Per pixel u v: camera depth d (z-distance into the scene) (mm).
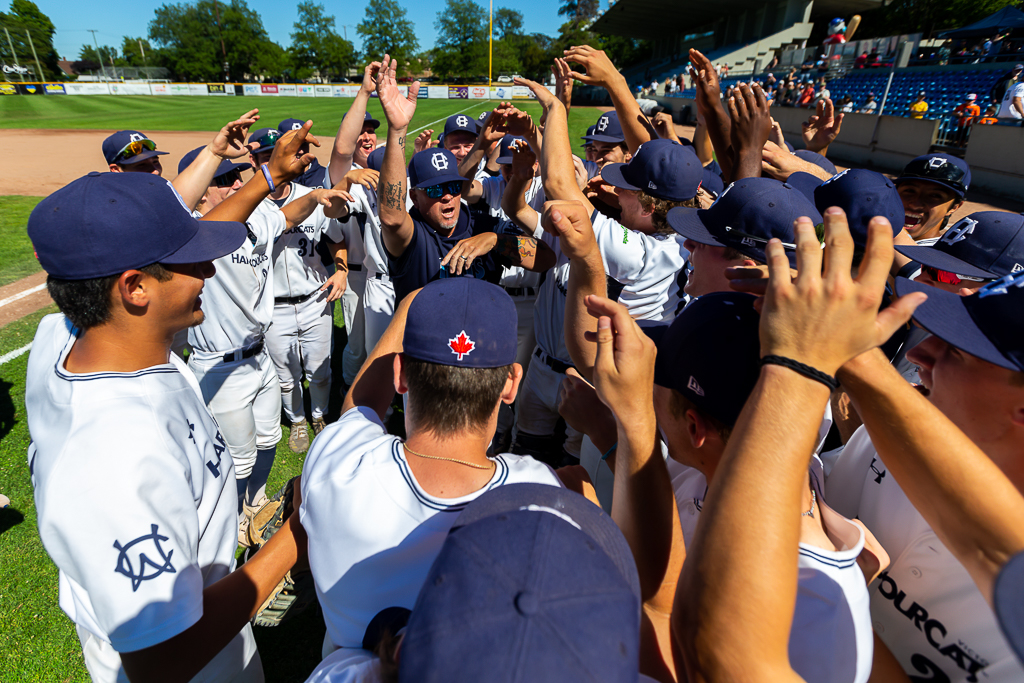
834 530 1149
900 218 2246
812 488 1190
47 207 1274
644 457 1155
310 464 1343
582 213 1613
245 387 3221
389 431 4328
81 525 1172
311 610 2877
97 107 38219
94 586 1181
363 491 1192
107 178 1353
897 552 1375
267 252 3189
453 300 1262
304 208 3332
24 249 8391
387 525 1167
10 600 2811
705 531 867
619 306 1129
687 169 2643
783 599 805
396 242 3156
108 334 1350
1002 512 920
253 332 3191
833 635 1017
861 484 1571
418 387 1246
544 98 2266
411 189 3363
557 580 759
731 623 803
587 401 1630
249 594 1379
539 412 3549
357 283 4574
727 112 3021
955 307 1226
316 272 4004
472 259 2754
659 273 2770
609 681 709
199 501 1488
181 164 3566
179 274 1419
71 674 2490
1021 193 13281
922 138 16609
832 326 844
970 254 2135
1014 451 1189
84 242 1252
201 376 3156
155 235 1338
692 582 868
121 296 1313
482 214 4145
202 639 1298
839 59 27047
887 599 1385
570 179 2150
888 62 24422
